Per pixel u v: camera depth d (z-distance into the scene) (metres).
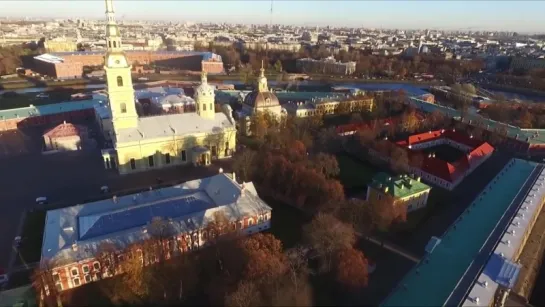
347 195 139.75
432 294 81.56
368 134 184.12
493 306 84.88
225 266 91.38
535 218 120.12
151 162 161.50
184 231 100.25
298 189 129.12
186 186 127.25
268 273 79.69
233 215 109.12
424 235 116.44
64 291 90.50
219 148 173.50
